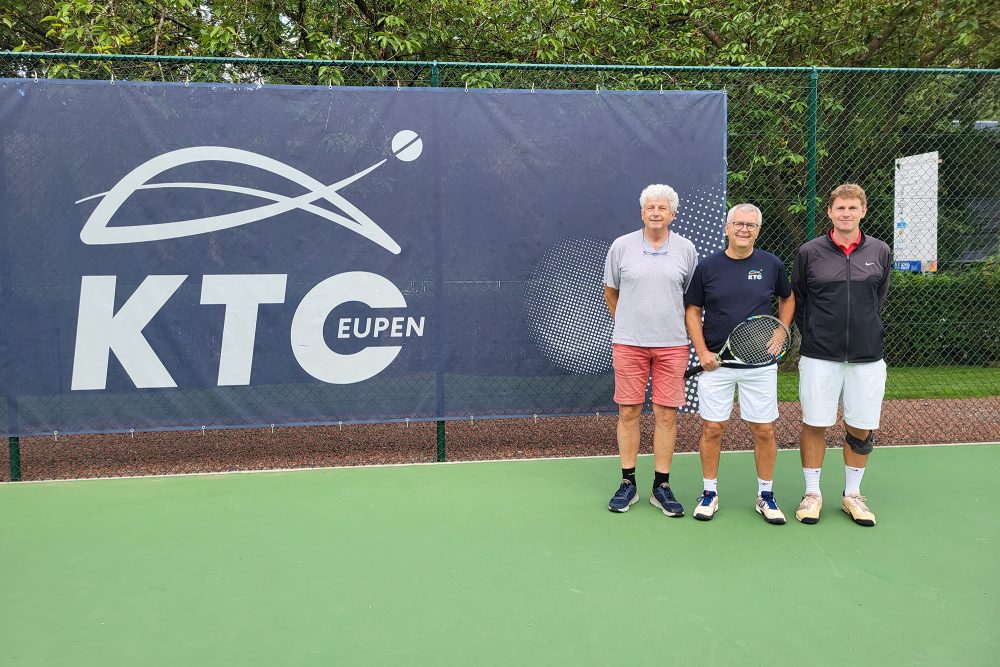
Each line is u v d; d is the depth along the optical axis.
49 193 4.77
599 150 5.20
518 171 5.14
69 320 4.82
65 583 3.22
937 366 8.57
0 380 4.76
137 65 6.05
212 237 4.93
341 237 5.04
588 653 2.64
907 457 5.24
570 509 4.16
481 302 5.16
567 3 7.21
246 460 5.19
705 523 3.95
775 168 7.64
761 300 3.89
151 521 3.98
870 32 9.22
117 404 4.89
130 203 4.84
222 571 3.34
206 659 2.61
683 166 5.27
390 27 7.03
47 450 5.44
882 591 3.14
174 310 4.91
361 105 5.00
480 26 7.44
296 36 7.50
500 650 2.66
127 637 2.76
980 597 3.08
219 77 6.24
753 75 6.93
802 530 3.84
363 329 5.08
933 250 6.54
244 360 4.99
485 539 3.71
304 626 2.84
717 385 3.95
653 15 8.23
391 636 2.77
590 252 5.23
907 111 7.54
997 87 7.05
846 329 3.84
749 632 2.79
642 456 5.29
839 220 3.83
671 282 4.03
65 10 6.04
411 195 5.08
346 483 4.65
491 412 5.20
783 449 5.54
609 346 5.27
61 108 4.76
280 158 4.96
